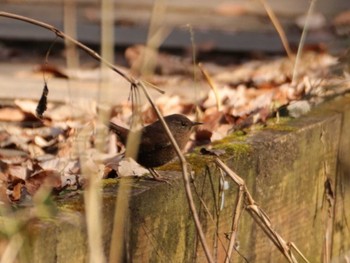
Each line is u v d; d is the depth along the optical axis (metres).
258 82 15.52
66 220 7.14
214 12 22.30
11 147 11.44
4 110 12.92
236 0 23.27
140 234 8.08
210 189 9.05
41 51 18.67
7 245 6.66
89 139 9.98
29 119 12.58
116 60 18.34
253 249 9.78
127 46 19.03
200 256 8.97
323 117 11.18
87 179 7.71
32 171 9.88
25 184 9.02
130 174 8.91
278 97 12.72
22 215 7.18
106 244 7.66
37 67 16.44
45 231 6.91
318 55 18.02
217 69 17.56
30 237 6.80
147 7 22.42
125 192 7.54
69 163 10.17
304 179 10.69
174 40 19.38
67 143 11.21
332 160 11.37
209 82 12.05
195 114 12.56
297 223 10.65
